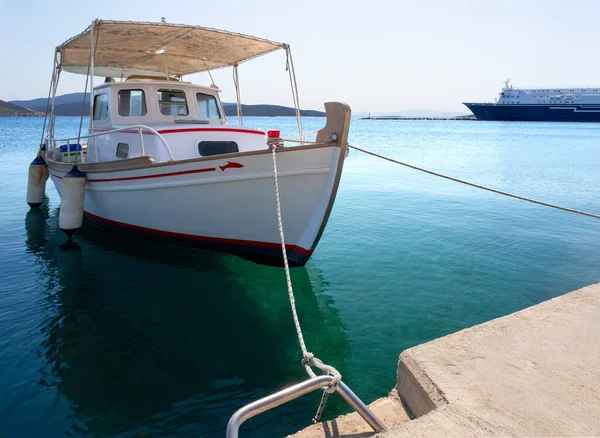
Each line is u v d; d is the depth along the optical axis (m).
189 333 4.93
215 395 3.74
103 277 6.68
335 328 5.01
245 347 4.61
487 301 5.74
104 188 7.79
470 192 14.45
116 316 5.34
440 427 1.89
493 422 1.90
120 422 3.38
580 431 1.85
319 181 5.57
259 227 6.23
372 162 24.75
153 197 6.82
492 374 2.26
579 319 2.88
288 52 7.84
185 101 8.12
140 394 3.75
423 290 6.12
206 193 6.23
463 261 7.36
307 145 5.39
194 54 8.70
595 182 16.81
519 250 7.98
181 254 7.59
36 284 6.38
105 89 7.97
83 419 3.42
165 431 3.28
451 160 25.81
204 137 7.14
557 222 10.23
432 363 2.38
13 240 8.74
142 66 9.84
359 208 11.75
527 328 2.77
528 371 2.29
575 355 2.44
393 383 3.89
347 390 2.11
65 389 3.81
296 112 7.89
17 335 4.80
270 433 3.22
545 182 16.80
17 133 55.94
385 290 6.14
